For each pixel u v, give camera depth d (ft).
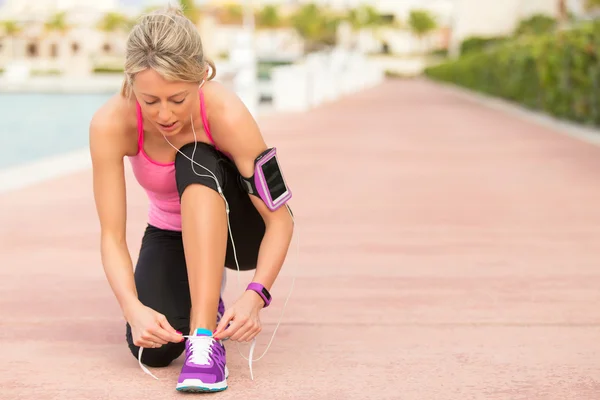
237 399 7.34
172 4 6.93
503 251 13.83
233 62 43.62
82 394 7.49
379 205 18.31
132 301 7.44
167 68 6.44
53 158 27.35
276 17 216.74
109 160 7.58
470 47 157.48
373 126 40.91
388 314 10.21
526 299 10.92
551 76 43.98
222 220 7.38
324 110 53.67
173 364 8.33
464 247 14.12
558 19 115.85
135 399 7.36
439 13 232.53
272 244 7.76
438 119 46.34
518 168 24.82
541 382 7.86
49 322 9.86
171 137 7.50
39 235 15.08
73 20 169.58
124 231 7.88
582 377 8.00
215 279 7.34
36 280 11.89
